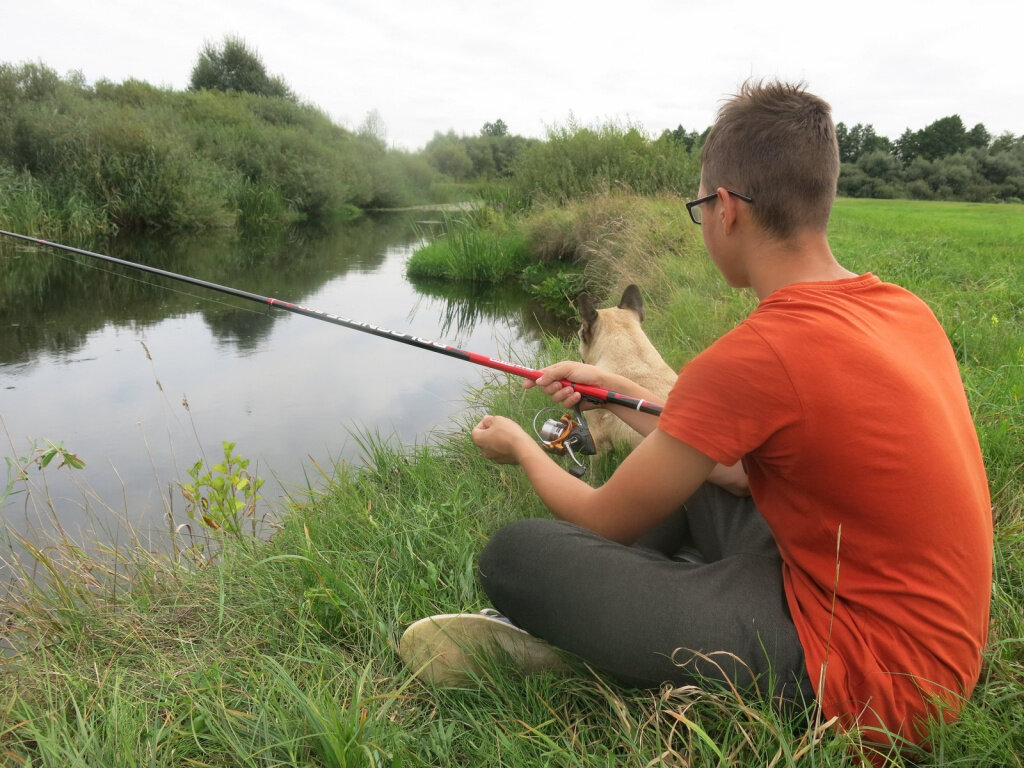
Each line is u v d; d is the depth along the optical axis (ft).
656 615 3.86
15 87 44.04
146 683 5.15
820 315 3.49
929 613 3.41
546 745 4.13
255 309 22.57
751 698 3.82
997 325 11.89
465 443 10.03
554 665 4.73
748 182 3.91
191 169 45.73
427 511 7.20
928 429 3.38
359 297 25.25
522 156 40.22
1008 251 21.15
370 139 86.07
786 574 3.97
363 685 4.74
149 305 22.71
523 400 11.12
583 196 34.60
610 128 38.58
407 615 5.55
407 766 4.10
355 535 7.20
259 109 75.41
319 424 12.17
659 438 3.76
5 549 7.96
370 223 58.29
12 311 21.26
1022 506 6.21
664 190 34.53
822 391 3.33
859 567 3.55
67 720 4.76
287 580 6.43
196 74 86.02
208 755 4.33
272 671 4.88
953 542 3.41
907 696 3.45
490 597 4.55
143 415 12.57
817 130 3.81
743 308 14.21
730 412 3.50
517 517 7.15
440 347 6.75
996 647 4.54
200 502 7.63
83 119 42.45
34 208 36.42
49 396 13.52
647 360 9.13
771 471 3.72
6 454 10.73
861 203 61.00
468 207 40.68
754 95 3.98
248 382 14.57
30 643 5.95
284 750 4.25
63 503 9.30
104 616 6.27
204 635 5.90
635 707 4.40
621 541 4.26
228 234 45.03
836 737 3.51
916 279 15.93
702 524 5.04
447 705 4.73
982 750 3.60
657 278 18.99
